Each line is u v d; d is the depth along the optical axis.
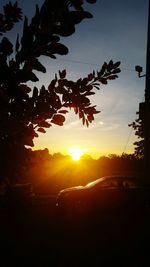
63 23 1.86
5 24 2.39
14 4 2.37
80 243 10.74
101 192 13.70
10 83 2.01
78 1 1.86
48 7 1.87
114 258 9.09
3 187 2.21
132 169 34.44
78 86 2.40
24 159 2.21
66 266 8.34
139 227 12.70
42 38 1.90
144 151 17.48
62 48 1.91
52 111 2.31
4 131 2.15
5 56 1.97
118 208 13.53
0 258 8.50
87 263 8.70
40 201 17.52
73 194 13.61
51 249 9.78
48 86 2.35
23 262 8.49
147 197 13.47
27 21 1.91
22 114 2.19
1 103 2.06
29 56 1.95
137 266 8.53
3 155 2.18
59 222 13.25
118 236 11.59
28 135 2.19
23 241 10.50
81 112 2.41
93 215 13.41
